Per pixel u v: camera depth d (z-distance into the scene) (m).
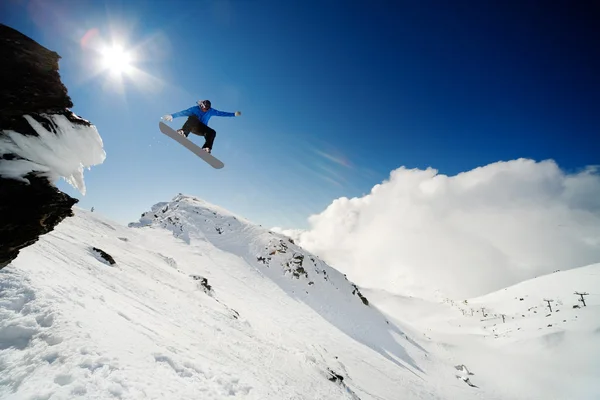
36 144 3.97
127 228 56.34
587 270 145.25
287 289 57.50
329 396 14.67
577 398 51.66
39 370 4.30
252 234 73.38
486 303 153.75
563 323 80.69
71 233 19.61
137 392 4.74
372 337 53.53
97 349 5.22
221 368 8.55
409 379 36.53
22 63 3.72
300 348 24.17
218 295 32.75
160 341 7.66
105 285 11.12
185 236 66.38
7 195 3.79
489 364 66.50
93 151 4.52
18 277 6.27
